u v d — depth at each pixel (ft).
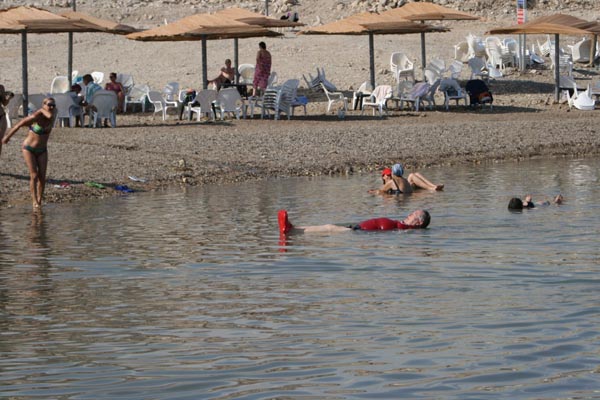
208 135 153.38
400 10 201.36
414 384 40.86
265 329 50.83
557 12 301.02
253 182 123.13
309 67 228.43
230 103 174.50
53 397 39.86
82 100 164.45
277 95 175.32
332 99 194.39
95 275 66.23
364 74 221.66
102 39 262.47
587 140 161.38
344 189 115.44
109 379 42.24
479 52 233.55
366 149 147.95
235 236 82.53
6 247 77.77
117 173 121.70
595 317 52.01
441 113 188.44
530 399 38.78
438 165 140.46
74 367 44.16
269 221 91.04
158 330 50.96
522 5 222.69
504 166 138.00
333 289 60.95
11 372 43.50
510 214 93.30
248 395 39.73
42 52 248.93
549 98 203.51
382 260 71.00
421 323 51.52
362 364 43.93
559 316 52.39
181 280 64.34
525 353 45.14
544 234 81.46
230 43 253.65
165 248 76.79
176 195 111.04
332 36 262.67
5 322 53.06
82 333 50.39
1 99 110.63
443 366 43.37
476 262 69.62
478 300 57.11
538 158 147.43
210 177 124.67
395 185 110.93
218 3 316.19
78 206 102.78
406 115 185.88
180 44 253.03
